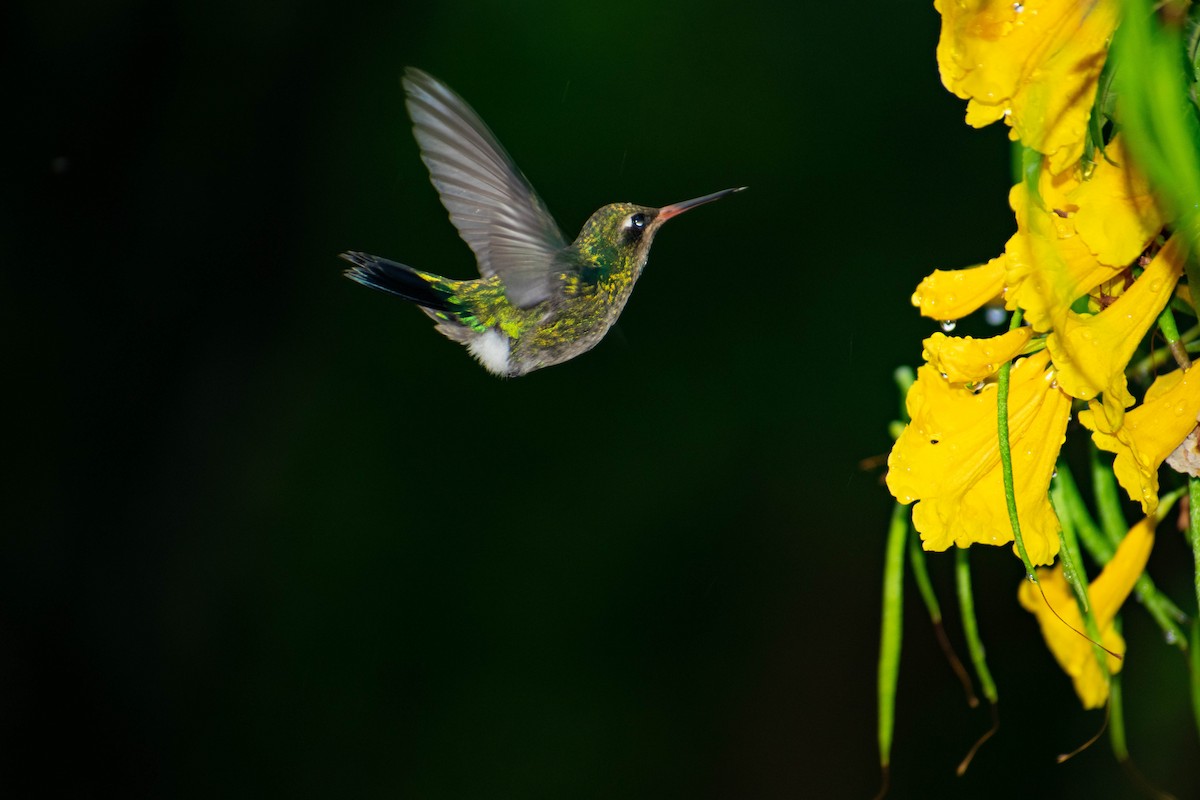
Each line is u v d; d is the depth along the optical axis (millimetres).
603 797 11883
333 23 10953
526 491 12656
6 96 9992
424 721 12102
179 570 10820
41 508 10297
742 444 12422
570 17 13305
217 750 11164
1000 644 10859
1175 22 2701
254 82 10328
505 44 13195
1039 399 3211
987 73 2912
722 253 12758
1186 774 9305
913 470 3193
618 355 12758
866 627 11781
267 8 10344
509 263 5855
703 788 11805
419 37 13047
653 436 12609
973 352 3070
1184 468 3150
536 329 5957
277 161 10531
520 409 12789
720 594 12203
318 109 10883
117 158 10156
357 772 11875
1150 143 2660
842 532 12070
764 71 13070
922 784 11148
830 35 13102
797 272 12570
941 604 11227
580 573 12438
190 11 10141
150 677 10633
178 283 10359
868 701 11625
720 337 12648
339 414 12656
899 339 12266
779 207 12727
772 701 11914
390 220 12508
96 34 10031
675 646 12203
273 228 10547
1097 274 3023
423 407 12766
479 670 12273
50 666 10188
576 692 12148
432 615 12352
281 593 12133
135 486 10492
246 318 10617
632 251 6059
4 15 9914
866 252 12477
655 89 13094
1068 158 2943
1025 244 3004
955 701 11164
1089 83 2893
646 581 12344
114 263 10242
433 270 12438
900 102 12766
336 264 12492
